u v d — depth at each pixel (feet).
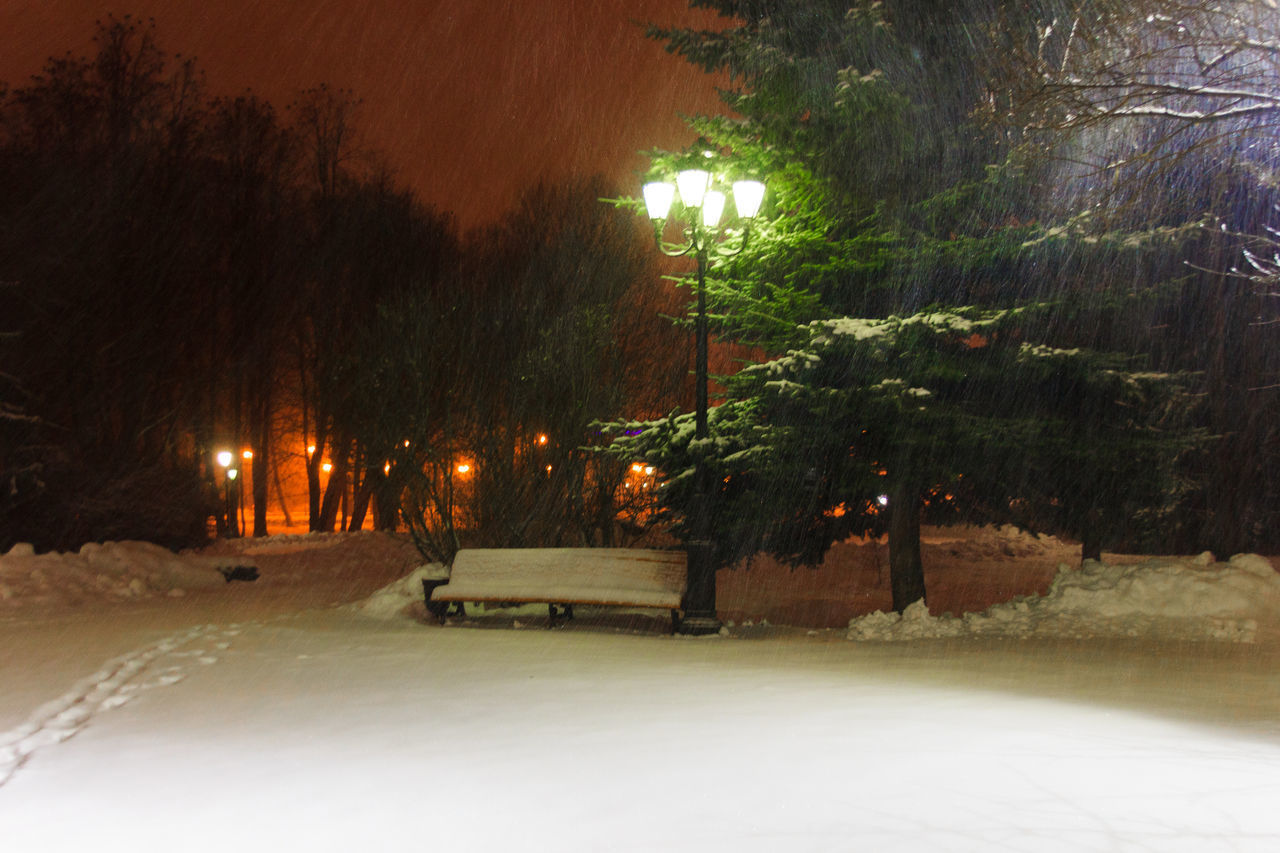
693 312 47.24
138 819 14.76
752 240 43.96
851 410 40.04
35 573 50.44
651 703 22.94
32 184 73.67
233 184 99.71
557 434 55.93
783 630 39.86
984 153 41.27
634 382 60.39
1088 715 21.12
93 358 78.95
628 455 46.70
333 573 73.61
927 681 25.75
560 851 13.03
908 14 40.42
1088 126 28.35
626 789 15.72
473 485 55.77
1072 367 38.63
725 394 47.47
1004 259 42.16
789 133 43.04
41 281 73.67
